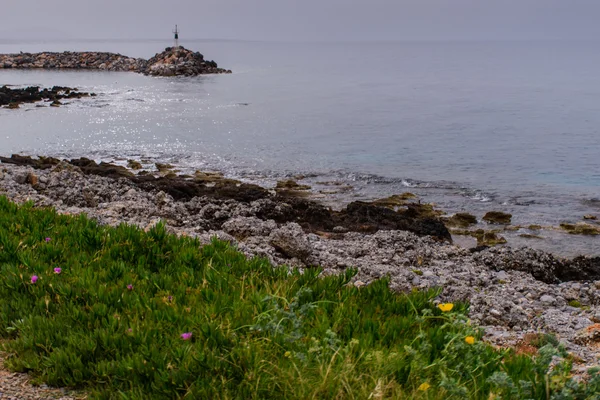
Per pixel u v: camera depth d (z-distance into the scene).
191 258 7.85
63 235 8.56
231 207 18.30
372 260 13.12
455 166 33.66
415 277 10.84
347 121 53.62
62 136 42.47
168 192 21.41
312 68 149.50
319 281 7.23
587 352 7.55
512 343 7.70
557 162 35.19
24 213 9.41
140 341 5.27
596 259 15.08
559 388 4.63
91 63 124.75
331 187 27.94
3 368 5.16
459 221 22.19
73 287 6.41
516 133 47.28
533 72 139.00
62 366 4.96
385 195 26.64
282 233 12.19
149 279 6.94
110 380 4.76
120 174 26.42
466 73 134.38
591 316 9.79
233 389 4.62
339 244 14.31
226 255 8.13
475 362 5.06
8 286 6.51
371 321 5.80
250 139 42.59
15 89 71.25
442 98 76.50
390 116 57.72
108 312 5.88
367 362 4.87
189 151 37.34
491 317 9.09
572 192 27.69
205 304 6.10
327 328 5.60
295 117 55.97
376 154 37.16
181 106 63.66
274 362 4.94
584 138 44.75
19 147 37.97
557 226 21.91
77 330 5.57
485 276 12.46
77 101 65.94
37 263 7.12
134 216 14.89
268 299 6.04
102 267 7.43
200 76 110.12
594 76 124.44
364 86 95.50
